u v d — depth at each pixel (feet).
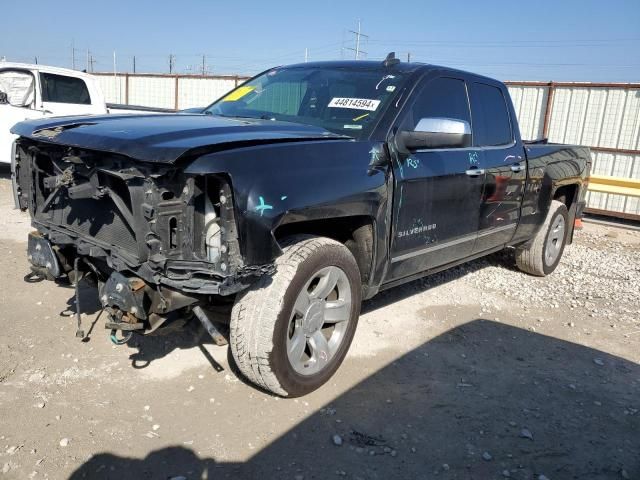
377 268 11.98
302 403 10.79
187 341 12.79
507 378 12.54
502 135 16.58
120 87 68.64
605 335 15.61
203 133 9.62
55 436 9.25
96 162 9.45
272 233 9.05
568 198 21.34
